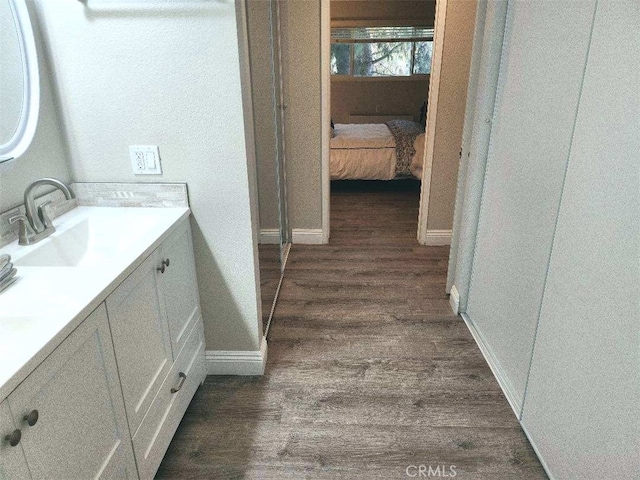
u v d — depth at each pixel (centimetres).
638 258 106
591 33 128
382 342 237
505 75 198
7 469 81
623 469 114
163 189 178
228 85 163
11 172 144
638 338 107
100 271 123
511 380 192
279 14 290
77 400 104
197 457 167
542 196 160
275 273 282
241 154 173
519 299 182
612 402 118
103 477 118
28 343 90
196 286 193
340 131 571
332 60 703
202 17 155
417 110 720
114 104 167
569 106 141
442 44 310
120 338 125
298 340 239
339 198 502
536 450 166
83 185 178
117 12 154
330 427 180
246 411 189
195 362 192
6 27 139
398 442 173
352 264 334
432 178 350
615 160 115
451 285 282
